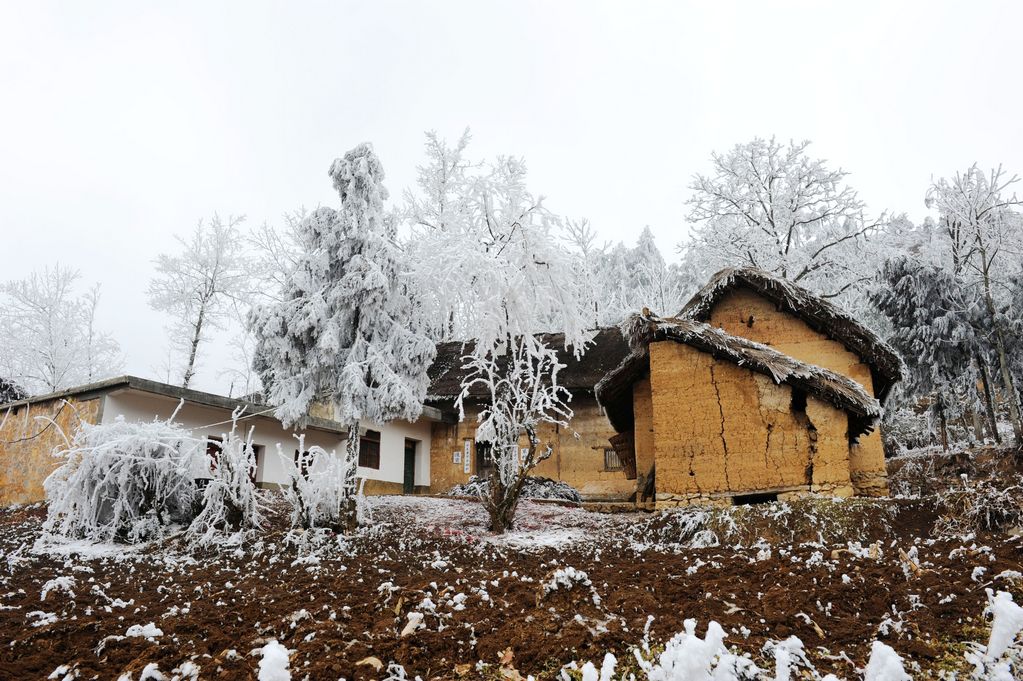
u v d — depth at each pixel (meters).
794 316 14.71
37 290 26.38
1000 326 20.88
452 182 26.23
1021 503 8.49
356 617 5.67
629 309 31.39
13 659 4.78
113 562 8.80
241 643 5.09
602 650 4.71
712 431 11.55
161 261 25.30
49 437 15.16
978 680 3.95
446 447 24.77
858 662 4.35
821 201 28.19
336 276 13.73
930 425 25.52
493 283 14.05
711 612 5.41
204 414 16.38
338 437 20.34
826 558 7.12
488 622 5.35
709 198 29.72
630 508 13.27
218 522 10.78
